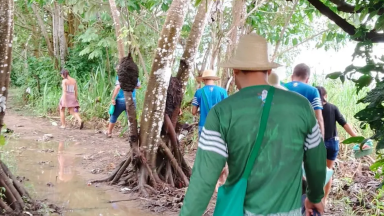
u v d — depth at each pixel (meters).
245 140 2.05
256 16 9.32
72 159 7.54
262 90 2.12
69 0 9.73
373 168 2.62
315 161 2.18
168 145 6.22
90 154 7.97
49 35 17.03
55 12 14.62
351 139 2.28
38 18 15.35
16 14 16.50
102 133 10.39
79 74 14.17
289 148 2.05
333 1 2.39
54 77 14.31
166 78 5.81
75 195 5.48
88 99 12.12
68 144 8.95
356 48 2.21
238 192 2.04
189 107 9.19
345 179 5.90
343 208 5.16
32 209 4.62
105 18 9.18
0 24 4.18
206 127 2.12
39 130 10.54
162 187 5.76
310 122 2.12
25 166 6.88
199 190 2.04
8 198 4.41
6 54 4.28
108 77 13.17
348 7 2.38
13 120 11.92
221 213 2.10
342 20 2.38
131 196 5.53
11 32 4.28
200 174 2.06
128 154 6.14
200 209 2.05
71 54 14.80
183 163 6.41
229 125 2.07
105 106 11.92
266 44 2.25
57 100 13.19
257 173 2.04
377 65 2.14
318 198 2.36
